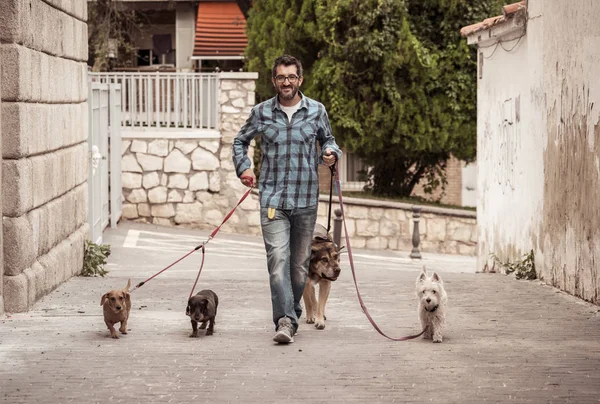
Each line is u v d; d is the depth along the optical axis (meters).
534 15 14.74
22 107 10.77
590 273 11.73
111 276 15.18
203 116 25.08
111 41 31.61
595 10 11.70
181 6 34.41
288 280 9.17
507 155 16.97
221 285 13.70
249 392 7.14
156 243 22.16
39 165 11.66
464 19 26.98
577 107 12.34
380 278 15.56
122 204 24.89
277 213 9.14
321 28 26.34
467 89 27.14
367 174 29.84
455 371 7.81
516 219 16.16
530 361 8.17
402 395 7.05
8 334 9.45
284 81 9.06
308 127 9.17
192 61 34.78
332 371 7.82
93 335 9.43
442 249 25.91
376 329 9.19
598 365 8.00
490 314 10.76
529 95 15.09
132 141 24.75
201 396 7.03
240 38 33.06
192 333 9.35
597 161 11.52
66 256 13.34
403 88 27.00
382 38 26.11
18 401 6.92
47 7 11.98
